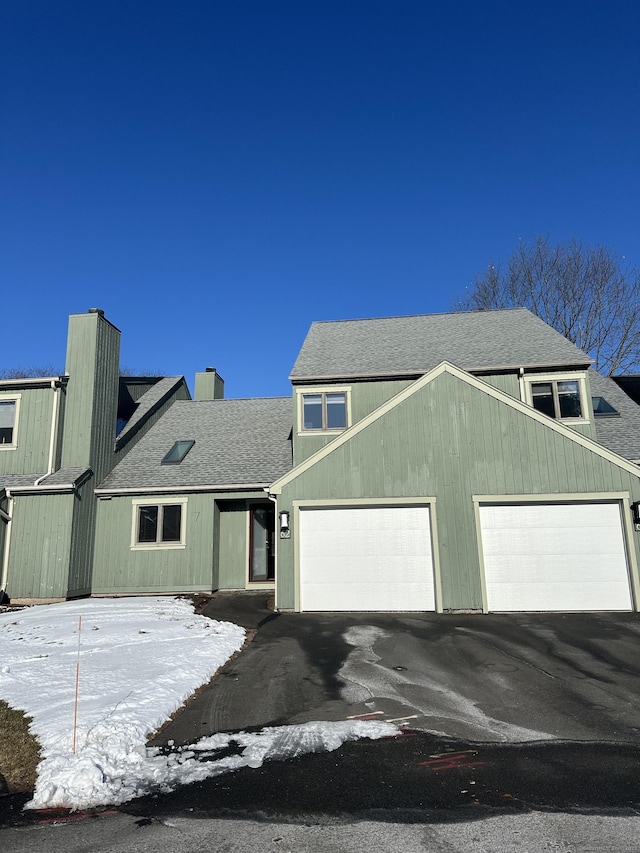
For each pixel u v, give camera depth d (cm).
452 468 1362
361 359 1756
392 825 396
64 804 443
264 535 1711
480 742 552
